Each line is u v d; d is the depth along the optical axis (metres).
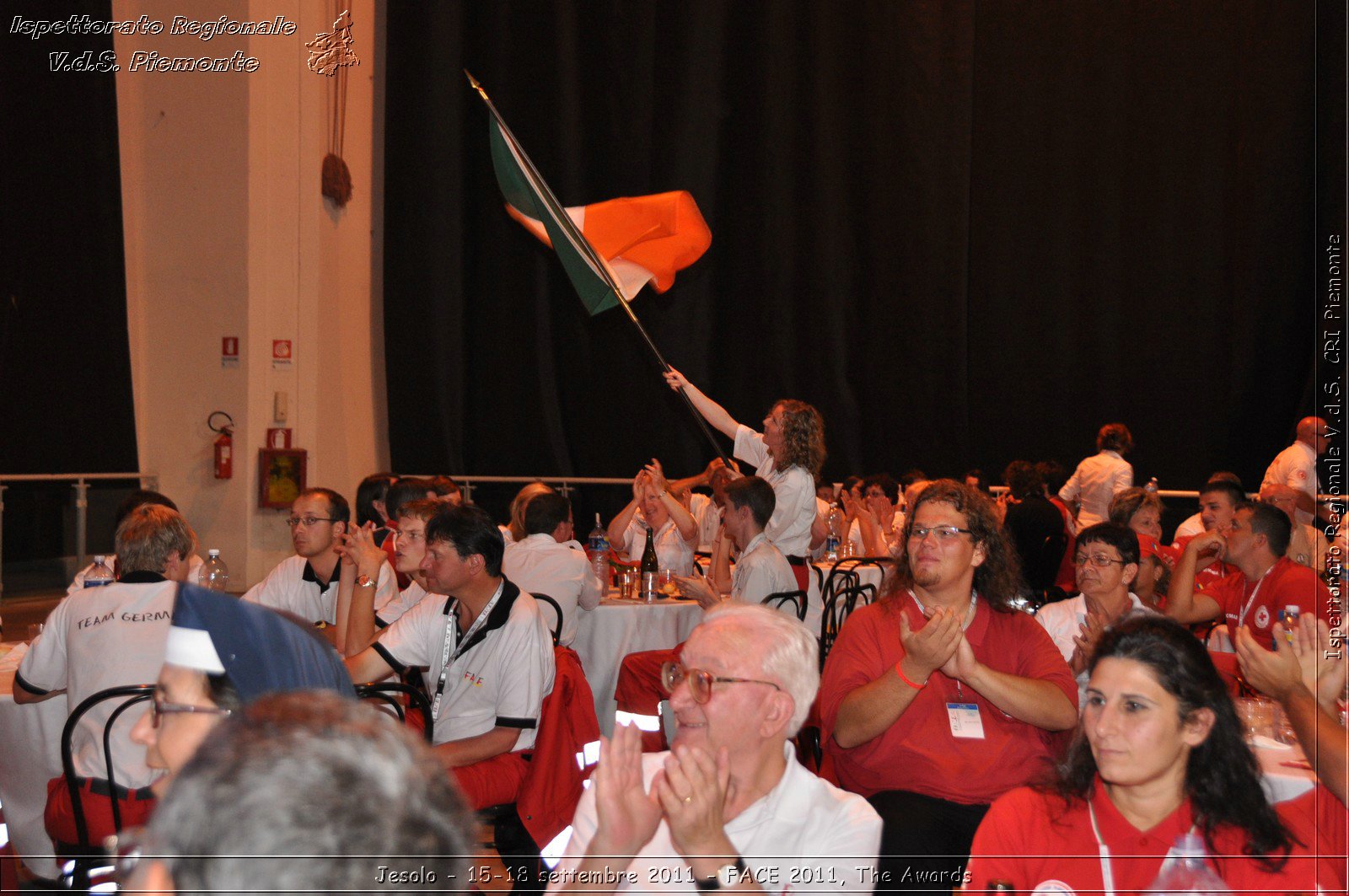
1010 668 2.21
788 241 8.03
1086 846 1.44
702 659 1.51
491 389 7.81
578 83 7.74
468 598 2.55
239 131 6.57
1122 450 6.63
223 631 1.16
